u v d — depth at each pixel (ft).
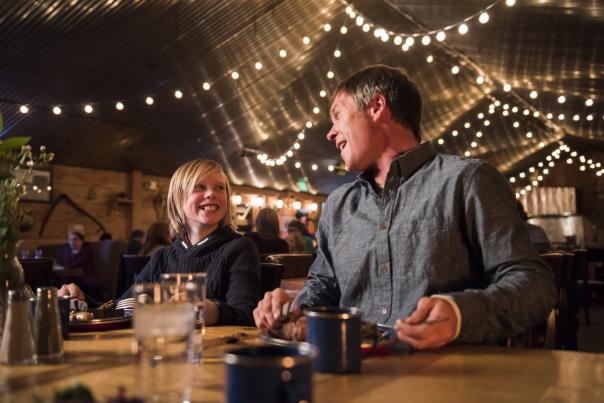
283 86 22.79
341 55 22.04
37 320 3.06
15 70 15.92
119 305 5.51
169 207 6.88
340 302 4.70
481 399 2.23
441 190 4.28
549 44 17.78
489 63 22.99
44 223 22.25
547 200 41.91
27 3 13.70
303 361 1.73
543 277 3.88
